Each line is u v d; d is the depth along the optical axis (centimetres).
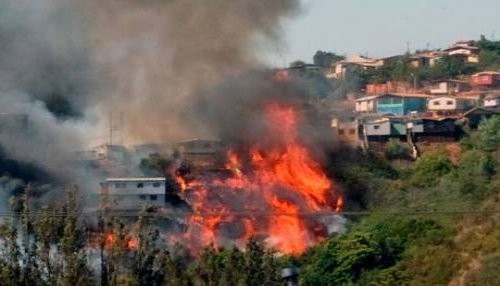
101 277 9488
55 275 9356
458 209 13938
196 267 9706
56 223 9450
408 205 17112
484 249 11275
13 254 9338
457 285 10844
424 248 12156
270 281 9750
